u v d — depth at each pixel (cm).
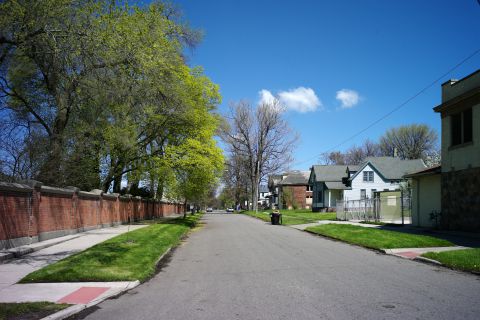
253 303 827
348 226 2669
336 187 5997
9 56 1437
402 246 1677
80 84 1585
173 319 730
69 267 1195
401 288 943
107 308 825
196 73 3425
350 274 1135
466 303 798
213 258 1518
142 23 1631
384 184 5591
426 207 2598
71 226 2209
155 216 4969
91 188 2900
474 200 2095
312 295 884
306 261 1392
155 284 1063
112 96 1825
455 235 2080
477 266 1165
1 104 2159
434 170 2498
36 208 1739
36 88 2225
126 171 3481
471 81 2139
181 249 1841
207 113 3572
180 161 3400
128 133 2811
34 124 2477
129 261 1327
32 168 2230
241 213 8038
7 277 1101
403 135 8306
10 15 1241
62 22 1340
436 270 1200
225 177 7812
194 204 8106
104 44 1395
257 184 7062
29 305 803
